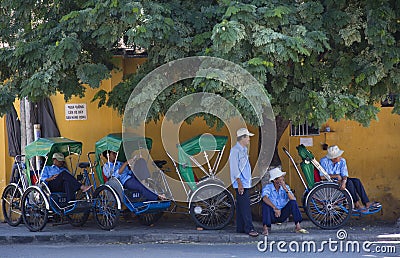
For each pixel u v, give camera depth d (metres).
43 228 11.95
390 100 12.88
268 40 9.66
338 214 11.91
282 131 12.16
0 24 11.41
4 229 12.40
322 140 13.73
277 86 10.55
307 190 12.03
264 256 9.88
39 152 12.02
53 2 11.29
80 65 10.50
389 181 13.76
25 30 11.23
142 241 11.42
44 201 11.76
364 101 10.72
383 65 10.28
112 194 11.69
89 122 13.87
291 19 10.23
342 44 10.74
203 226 11.79
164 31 9.96
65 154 12.55
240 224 11.41
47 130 13.71
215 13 10.38
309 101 10.34
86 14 10.08
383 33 10.05
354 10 10.44
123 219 13.12
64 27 10.66
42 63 10.61
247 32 9.84
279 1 10.46
